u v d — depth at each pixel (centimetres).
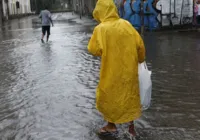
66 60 1229
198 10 2175
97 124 631
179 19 2203
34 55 1404
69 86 866
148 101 579
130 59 547
